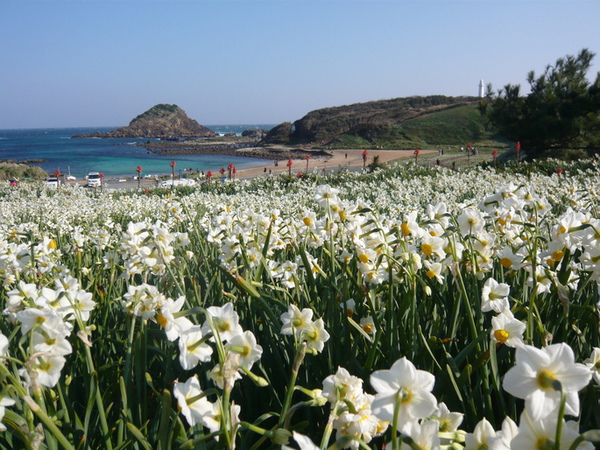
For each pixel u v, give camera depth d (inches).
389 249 85.7
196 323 83.8
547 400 33.6
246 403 79.4
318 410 75.7
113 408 76.1
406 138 3134.8
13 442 65.5
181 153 4069.9
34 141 6850.4
